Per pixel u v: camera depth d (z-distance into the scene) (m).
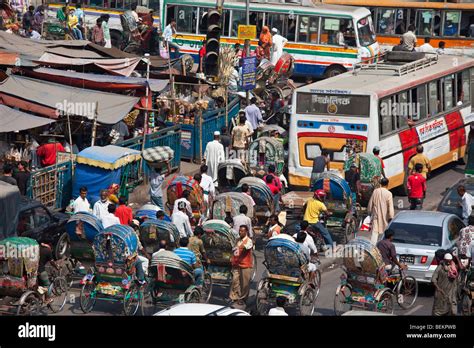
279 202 48.88
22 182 49.25
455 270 37.34
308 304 39.16
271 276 38.75
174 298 37.97
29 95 57.72
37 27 83.12
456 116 66.06
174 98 65.69
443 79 64.69
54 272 40.50
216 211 45.81
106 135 59.81
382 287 38.34
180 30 87.19
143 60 66.38
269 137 56.56
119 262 37.66
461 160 70.06
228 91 71.69
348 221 48.56
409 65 63.66
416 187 54.91
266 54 79.62
